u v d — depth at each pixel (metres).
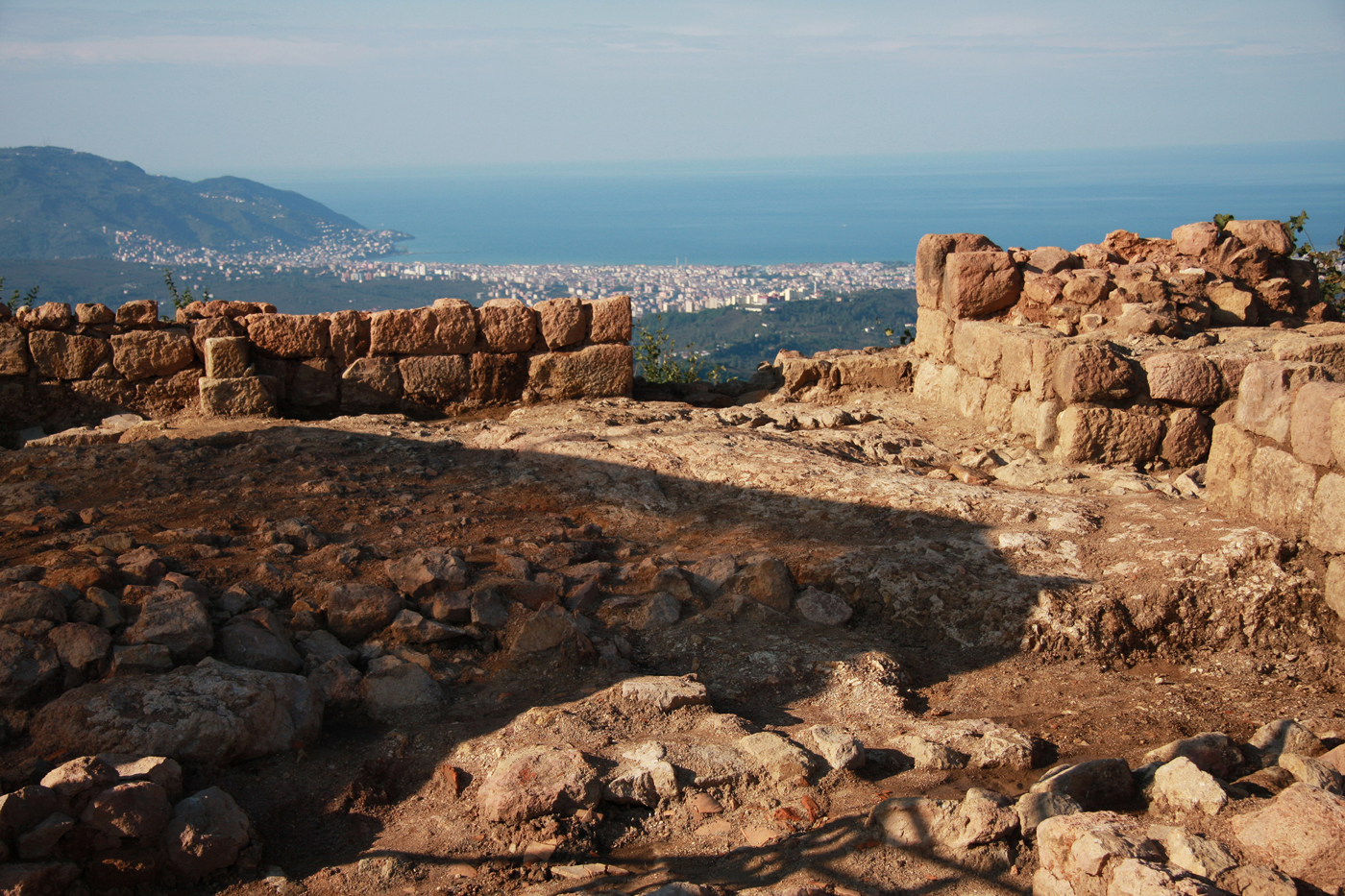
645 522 6.81
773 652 5.01
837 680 4.81
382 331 10.34
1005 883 3.38
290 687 4.24
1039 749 4.21
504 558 5.74
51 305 9.81
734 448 8.11
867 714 4.57
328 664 4.58
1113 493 7.34
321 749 4.15
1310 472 5.62
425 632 4.95
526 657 4.89
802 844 3.58
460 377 10.62
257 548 5.86
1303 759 3.72
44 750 3.79
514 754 3.98
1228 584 5.50
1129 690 4.88
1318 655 5.18
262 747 4.01
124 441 8.80
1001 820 3.52
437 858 3.55
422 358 10.51
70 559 5.10
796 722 4.48
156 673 4.20
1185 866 3.11
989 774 4.06
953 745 4.18
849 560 5.89
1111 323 10.11
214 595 5.10
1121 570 5.74
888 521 6.61
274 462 7.85
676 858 3.57
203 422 9.42
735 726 4.27
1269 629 5.38
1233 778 3.89
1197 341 9.28
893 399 11.22
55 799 3.34
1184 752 3.93
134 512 6.46
